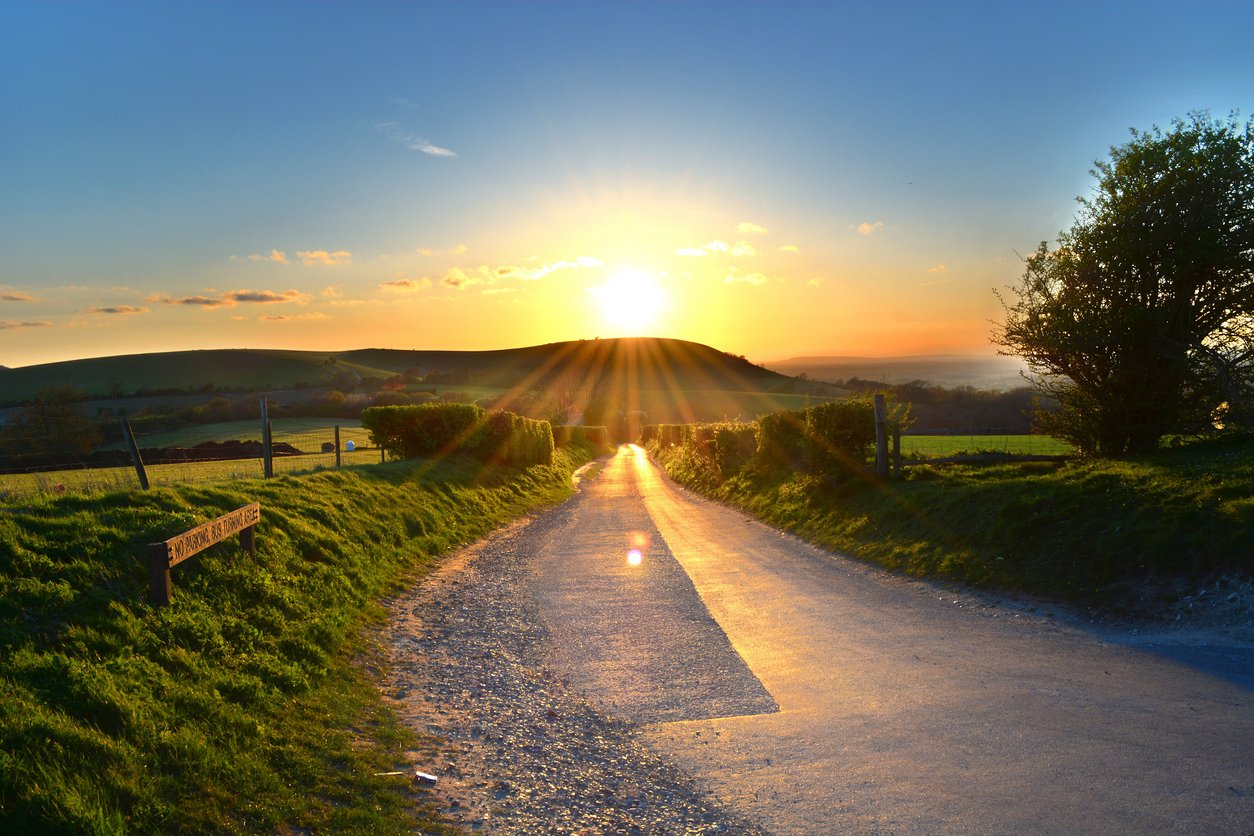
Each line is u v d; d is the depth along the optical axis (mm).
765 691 7262
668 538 17625
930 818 4582
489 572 13562
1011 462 16359
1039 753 5406
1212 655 7242
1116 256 13703
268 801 4527
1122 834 4242
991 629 8922
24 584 6086
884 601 10672
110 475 19078
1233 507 9172
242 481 12648
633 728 6516
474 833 4547
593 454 70500
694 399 131625
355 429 56719
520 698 7301
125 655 5711
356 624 8914
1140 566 9391
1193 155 13352
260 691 6027
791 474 22141
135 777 4324
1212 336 13789
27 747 4188
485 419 27328
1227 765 5012
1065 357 14586
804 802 4926
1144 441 14328
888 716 6383
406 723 6391
